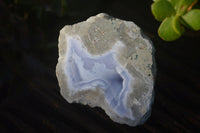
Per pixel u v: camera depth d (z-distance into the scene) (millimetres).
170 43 359
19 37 369
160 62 360
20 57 369
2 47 368
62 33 348
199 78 355
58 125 363
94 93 343
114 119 340
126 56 337
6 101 368
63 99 365
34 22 369
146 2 363
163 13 324
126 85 337
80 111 362
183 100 356
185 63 358
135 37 338
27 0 362
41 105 367
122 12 366
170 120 355
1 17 367
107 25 341
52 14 367
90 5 364
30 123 365
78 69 345
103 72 342
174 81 358
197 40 353
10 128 364
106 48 340
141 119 337
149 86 335
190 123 353
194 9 321
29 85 369
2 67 367
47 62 369
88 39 342
